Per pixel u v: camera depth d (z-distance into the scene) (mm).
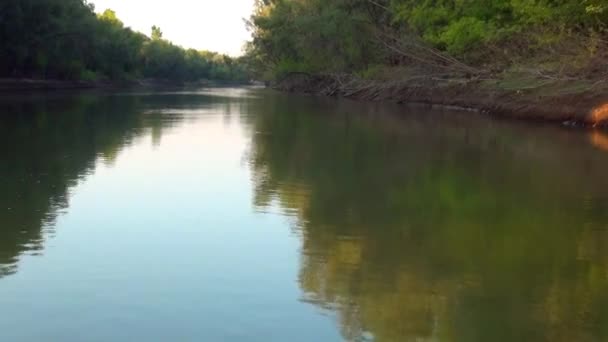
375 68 48500
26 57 58125
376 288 6500
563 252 7797
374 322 5668
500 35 32844
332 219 9281
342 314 5824
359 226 8914
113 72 86438
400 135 21062
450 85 37500
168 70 121562
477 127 24141
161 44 123812
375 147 17656
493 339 5363
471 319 5773
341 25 49938
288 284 6543
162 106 37625
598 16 26719
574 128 23609
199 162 14359
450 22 38531
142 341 5219
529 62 30203
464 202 10492
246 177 12477
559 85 27312
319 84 65125
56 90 61469
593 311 5992
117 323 5566
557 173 13344
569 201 10594
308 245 7945
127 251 7605
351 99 50812
